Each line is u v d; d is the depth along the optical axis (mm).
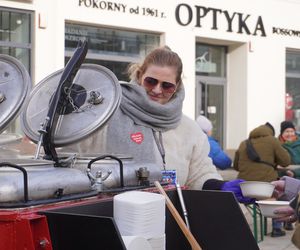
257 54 11289
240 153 6711
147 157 2660
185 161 2809
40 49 8500
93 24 9156
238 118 11336
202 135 2932
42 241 1532
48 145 2045
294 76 12094
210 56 11281
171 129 2805
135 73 2838
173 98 2820
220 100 11469
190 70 10273
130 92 2736
